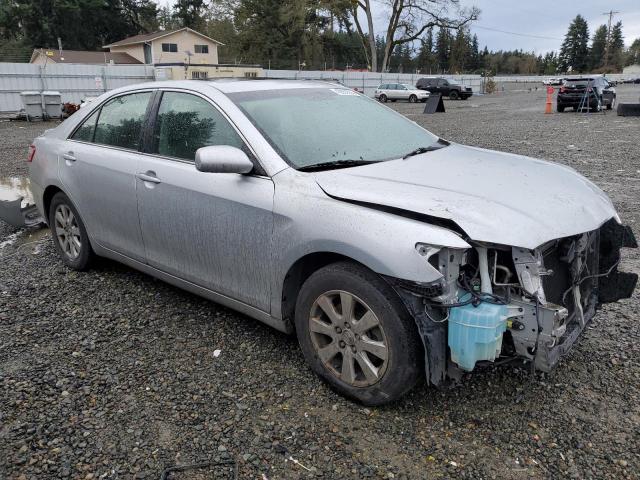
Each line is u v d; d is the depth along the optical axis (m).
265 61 60.59
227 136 3.52
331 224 2.88
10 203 6.40
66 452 2.68
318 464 2.59
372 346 2.84
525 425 2.84
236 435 2.79
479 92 55.41
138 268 4.40
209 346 3.68
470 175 3.17
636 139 13.88
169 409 3.01
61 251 5.19
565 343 2.81
